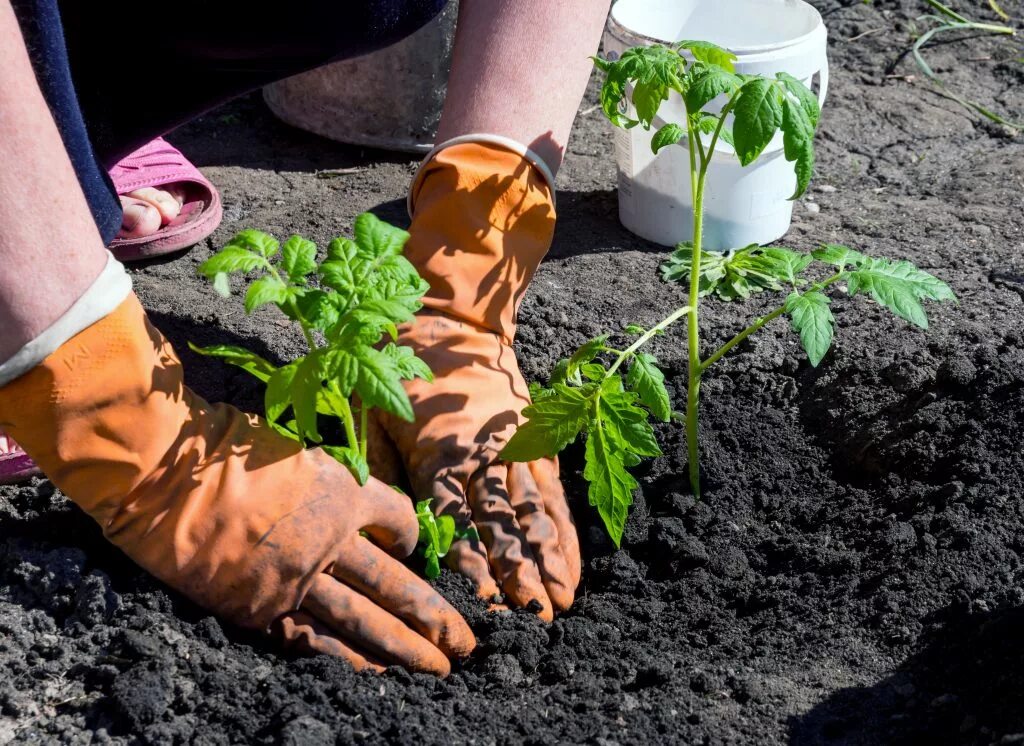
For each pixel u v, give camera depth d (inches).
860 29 117.6
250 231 82.1
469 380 87.4
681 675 85.3
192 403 83.7
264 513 82.7
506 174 87.7
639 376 86.6
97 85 90.8
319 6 89.3
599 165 106.7
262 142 108.3
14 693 82.4
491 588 86.0
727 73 84.7
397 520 84.5
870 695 84.0
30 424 81.0
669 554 89.6
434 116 106.7
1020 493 88.4
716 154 97.2
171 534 82.5
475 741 82.4
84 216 80.3
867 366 93.4
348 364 80.5
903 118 109.8
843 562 88.2
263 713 82.2
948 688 83.7
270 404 81.7
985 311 95.3
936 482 89.7
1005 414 90.2
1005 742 80.6
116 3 88.8
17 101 78.5
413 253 88.1
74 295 80.1
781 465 92.0
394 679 83.6
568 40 89.0
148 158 99.3
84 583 84.0
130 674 82.4
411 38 104.0
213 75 91.7
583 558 89.7
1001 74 113.1
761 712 84.0
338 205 103.4
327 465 83.7
